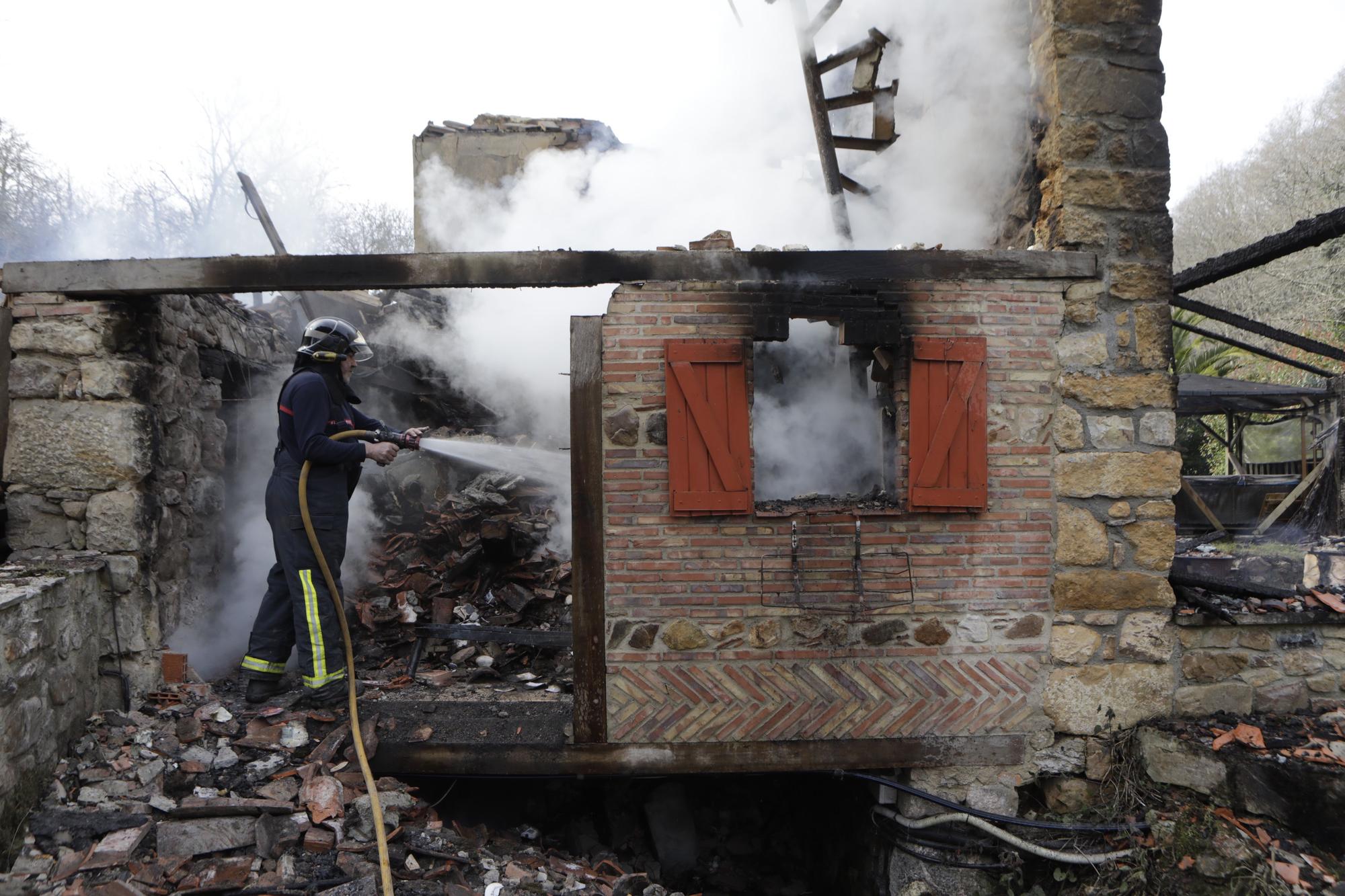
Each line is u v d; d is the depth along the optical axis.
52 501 4.05
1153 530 4.30
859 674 4.20
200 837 3.19
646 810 5.20
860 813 4.90
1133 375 4.32
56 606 3.50
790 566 4.17
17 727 3.15
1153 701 4.32
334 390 4.20
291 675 4.54
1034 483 4.30
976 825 4.21
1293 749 4.00
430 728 4.12
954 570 4.24
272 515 3.98
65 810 3.24
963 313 4.27
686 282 4.16
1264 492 9.85
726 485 4.11
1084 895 3.99
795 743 4.20
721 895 4.99
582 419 4.15
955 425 4.19
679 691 4.16
